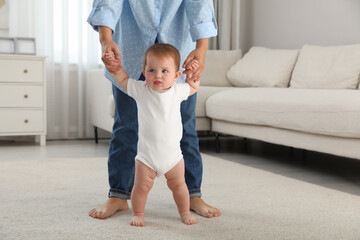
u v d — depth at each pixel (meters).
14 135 4.03
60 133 4.53
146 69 1.52
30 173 2.61
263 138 3.09
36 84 4.00
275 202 1.98
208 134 5.00
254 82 4.11
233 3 5.01
